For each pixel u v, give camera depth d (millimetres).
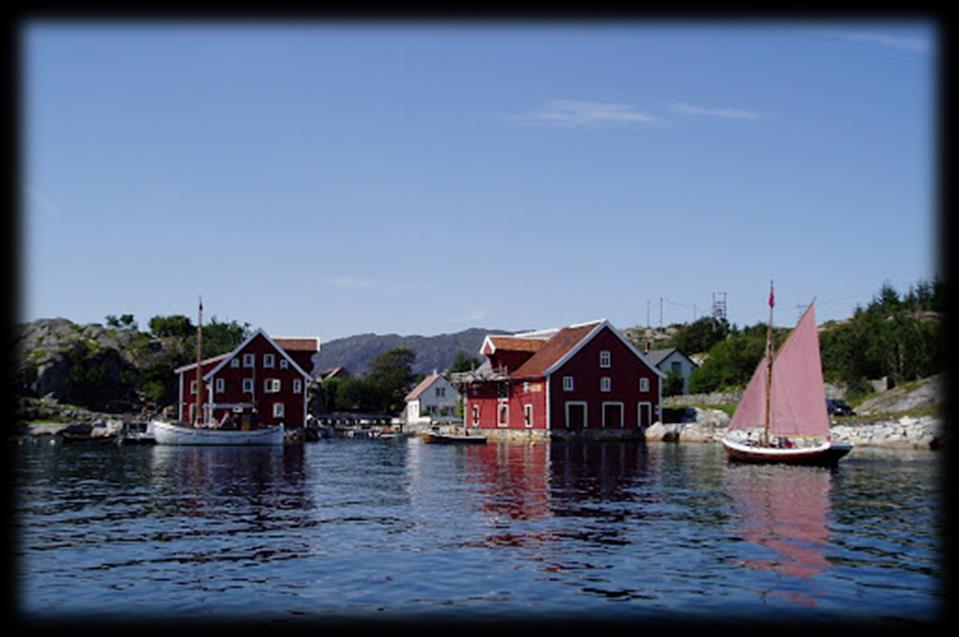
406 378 143000
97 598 14602
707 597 14562
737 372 96250
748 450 44250
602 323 75250
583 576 16094
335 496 29438
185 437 72188
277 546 19312
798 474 37031
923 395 69000
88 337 135250
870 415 67188
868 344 81750
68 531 21547
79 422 101500
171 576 16266
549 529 21516
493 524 22422
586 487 31828
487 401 82438
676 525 22094
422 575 16234
